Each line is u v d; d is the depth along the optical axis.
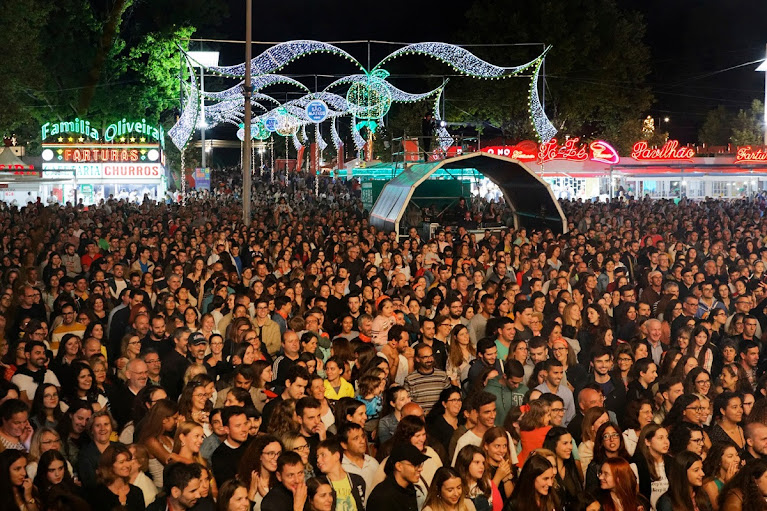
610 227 25.42
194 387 8.31
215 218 27.39
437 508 6.83
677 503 7.25
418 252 19.06
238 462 7.61
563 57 59.34
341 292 14.13
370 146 57.06
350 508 7.14
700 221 27.17
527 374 10.45
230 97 54.88
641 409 8.59
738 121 75.00
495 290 14.26
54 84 54.12
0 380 9.43
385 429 8.60
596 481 7.61
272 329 12.14
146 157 46.97
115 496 7.04
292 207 38.81
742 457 8.02
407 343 10.69
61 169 46.19
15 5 38.50
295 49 40.81
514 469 7.71
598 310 12.41
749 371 11.05
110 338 12.62
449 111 63.31
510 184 28.39
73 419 7.94
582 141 65.88
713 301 14.84
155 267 15.67
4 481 6.45
